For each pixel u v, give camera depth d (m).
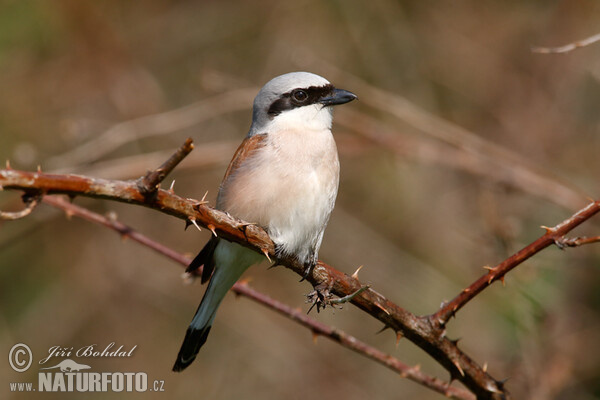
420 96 13.21
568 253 9.84
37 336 12.22
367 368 11.69
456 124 13.09
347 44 13.40
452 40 13.39
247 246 5.29
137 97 13.34
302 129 6.84
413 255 12.53
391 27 13.28
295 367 11.80
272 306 6.59
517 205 11.20
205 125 13.13
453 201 12.68
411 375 6.26
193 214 4.68
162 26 13.86
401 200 12.88
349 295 5.05
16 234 10.34
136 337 12.38
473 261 11.53
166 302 12.62
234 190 6.52
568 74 12.77
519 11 13.36
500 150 10.70
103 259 12.70
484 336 10.47
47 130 12.98
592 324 9.34
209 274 6.84
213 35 13.84
